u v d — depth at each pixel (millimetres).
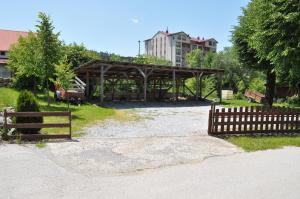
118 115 18750
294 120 13438
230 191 5934
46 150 9008
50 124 10578
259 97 34344
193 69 30391
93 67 26906
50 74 21203
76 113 18484
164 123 15914
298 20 15000
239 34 26969
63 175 6789
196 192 5859
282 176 6922
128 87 36469
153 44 104938
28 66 21266
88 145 9742
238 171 7316
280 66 17719
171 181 6516
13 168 7195
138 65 26406
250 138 11547
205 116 19609
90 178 6656
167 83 38250
